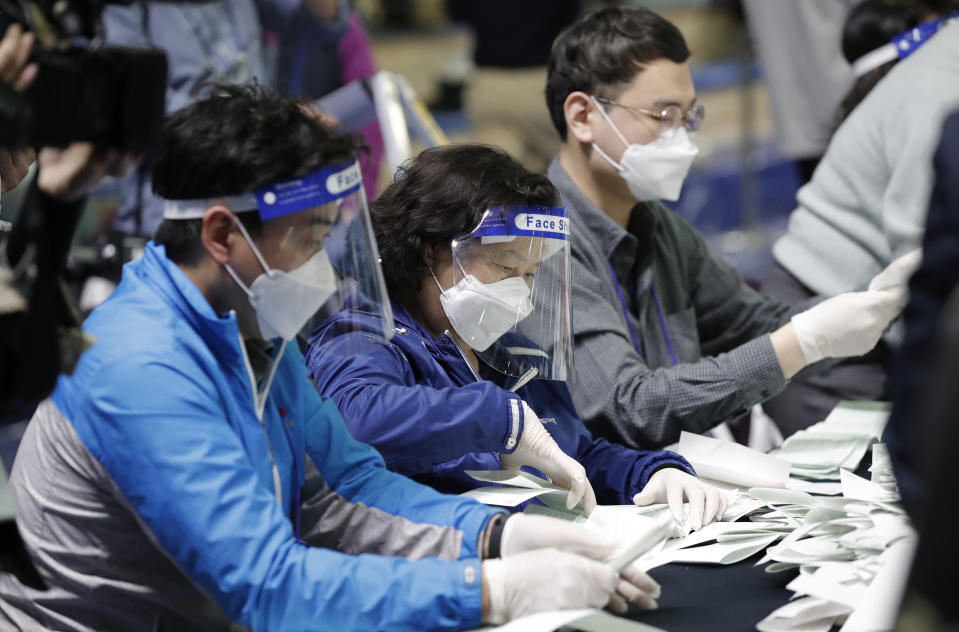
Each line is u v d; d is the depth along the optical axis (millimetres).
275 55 5652
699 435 3092
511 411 2588
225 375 2117
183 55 4754
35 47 1779
